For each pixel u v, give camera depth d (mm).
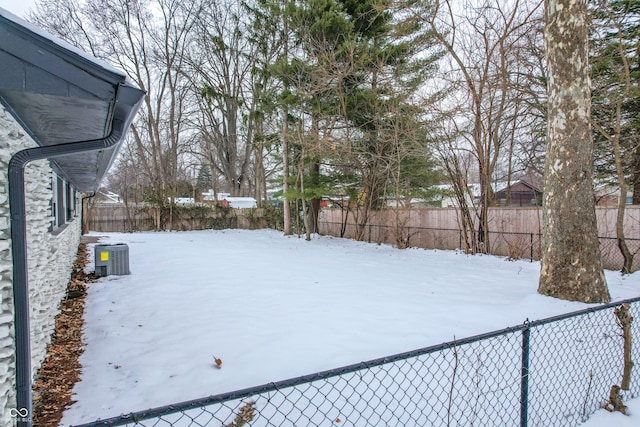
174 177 20984
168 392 2764
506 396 2500
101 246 7133
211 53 21188
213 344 3658
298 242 13438
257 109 15961
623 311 2693
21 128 2396
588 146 4863
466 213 10164
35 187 2994
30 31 1512
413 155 10688
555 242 4980
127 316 4609
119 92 1698
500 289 5918
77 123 2291
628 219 7473
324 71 10391
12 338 1951
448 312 4641
